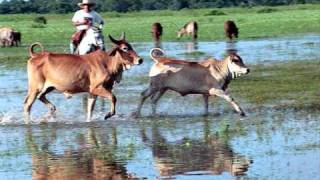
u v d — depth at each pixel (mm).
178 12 118125
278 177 10727
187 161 12000
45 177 11227
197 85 16828
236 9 120875
